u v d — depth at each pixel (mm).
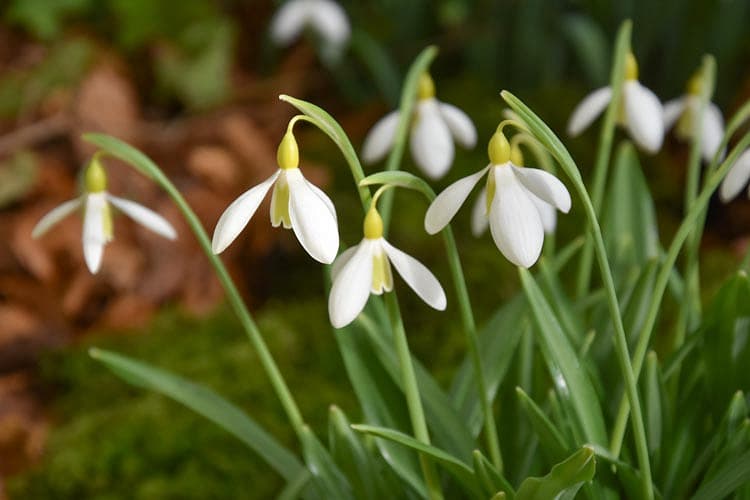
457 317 930
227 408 599
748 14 1191
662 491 579
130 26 1208
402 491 580
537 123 484
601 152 585
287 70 1290
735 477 529
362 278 505
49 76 1179
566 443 551
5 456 880
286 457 598
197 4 1235
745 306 562
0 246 1044
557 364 542
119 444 764
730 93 1202
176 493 732
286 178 494
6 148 1112
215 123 1177
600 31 1195
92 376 924
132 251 1021
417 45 1290
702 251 1101
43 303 1021
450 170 1058
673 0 1140
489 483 533
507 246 487
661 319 885
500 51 1249
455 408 580
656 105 578
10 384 952
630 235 638
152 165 546
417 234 971
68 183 1084
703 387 589
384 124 589
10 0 1252
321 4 968
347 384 875
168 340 952
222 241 489
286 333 924
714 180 517
